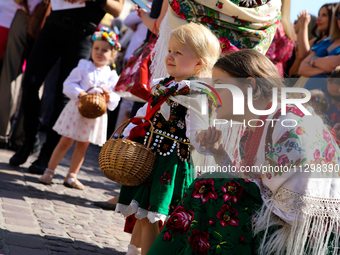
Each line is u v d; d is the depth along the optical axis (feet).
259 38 8.50
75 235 8.16
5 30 15.25
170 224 5.50
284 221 5.09
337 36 12.74
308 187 4.88
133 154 6.59
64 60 13.58
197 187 5.54
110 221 9.75
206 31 7.32
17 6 15.31
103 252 7.63
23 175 12.35
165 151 6.98
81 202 10.89
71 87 12.09
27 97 13.14
